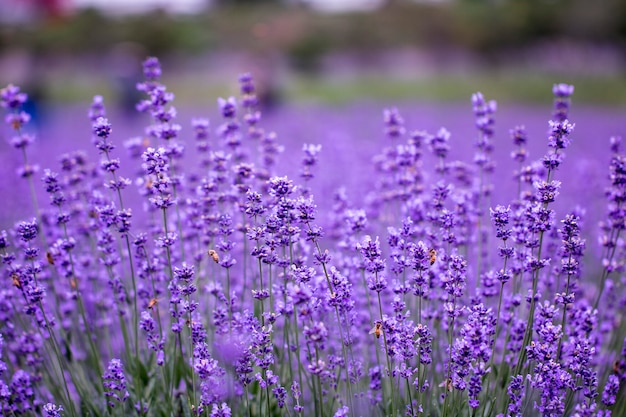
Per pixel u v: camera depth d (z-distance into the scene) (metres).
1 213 6.20
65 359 3.65
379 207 4.77
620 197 3.71
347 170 6.95
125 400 3.42
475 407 3.00
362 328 3.91
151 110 3.83
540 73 38.09
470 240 4.31
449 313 3.08
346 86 31.39
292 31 42.28
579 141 13.12
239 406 3.32
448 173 4.70
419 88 30.55
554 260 3.98
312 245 4.49
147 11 46.84
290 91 28.08
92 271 4.28
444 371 3.21
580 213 4.05
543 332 2.97
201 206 3.90
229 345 3.12
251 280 4.03
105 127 3.41
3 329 3.75
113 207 3.43
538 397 3.29
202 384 3.01
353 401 3.30
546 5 43.53
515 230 3.52
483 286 3.59
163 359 3.28
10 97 4.14
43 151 11.59
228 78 36.69
